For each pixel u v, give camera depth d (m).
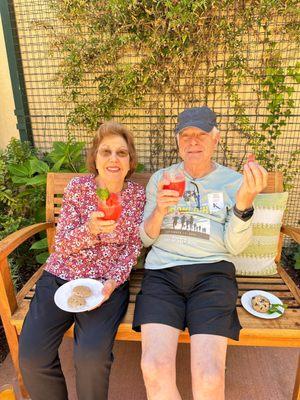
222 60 2.67
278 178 2.12
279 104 2.74
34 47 2.88
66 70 2.85
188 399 1.72
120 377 1.86
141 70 2.70
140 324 1.45
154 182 1.87
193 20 2.46
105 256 1.71
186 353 2.03
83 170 2.58
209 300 1.50
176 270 1.66
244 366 1.93
